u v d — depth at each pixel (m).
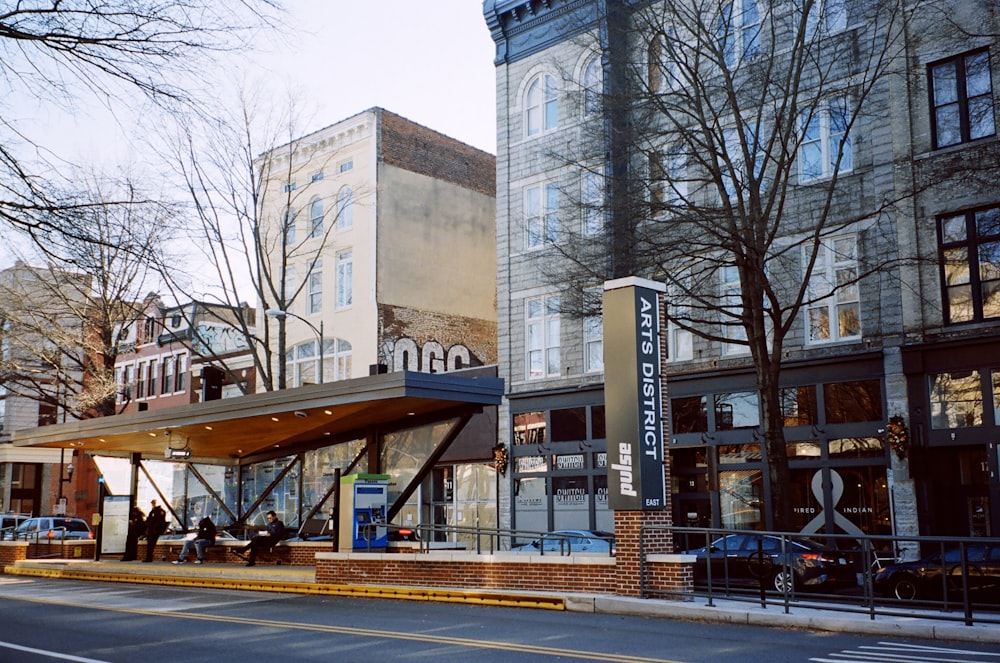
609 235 22.97
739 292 26.80
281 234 43.25
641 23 24.00
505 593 17.59
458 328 42.88
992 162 21.30
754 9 26.73
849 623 13.59
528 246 32.41
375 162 40.50
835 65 25.08
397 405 22.34
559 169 31.42
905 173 23.84
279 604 18.67
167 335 48.78
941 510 22.86
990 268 22.67
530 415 31.22
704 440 26.75
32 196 10.91
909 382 23.28
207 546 28.23
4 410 56.31
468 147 44.97
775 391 20.36
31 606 18.84
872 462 23.80
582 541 23.97
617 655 11.34
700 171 24.23
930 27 23.56
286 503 37.06
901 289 23.75
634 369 16.83
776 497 19.84
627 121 23.34
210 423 24.91
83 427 28.19
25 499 56.75
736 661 10.88
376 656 11.58
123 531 31.25
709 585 15.45
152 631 14.45
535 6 32.91
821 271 25.48
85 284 18.61
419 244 41.81
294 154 42.91
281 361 34.66
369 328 39.50
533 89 33.16
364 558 20.80
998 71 22.64
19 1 9.89
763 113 26.05
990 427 21.97
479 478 33.00
